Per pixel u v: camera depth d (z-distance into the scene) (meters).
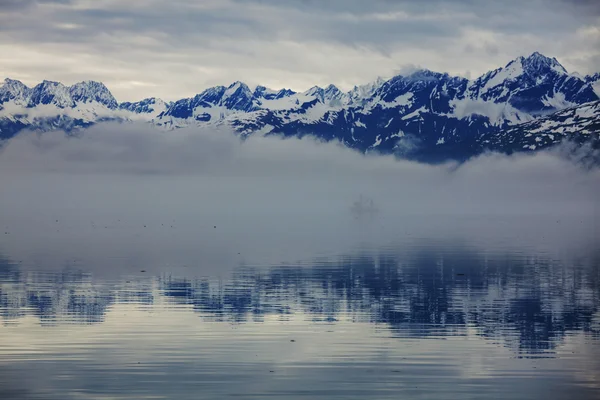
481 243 196.25
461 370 60.16
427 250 171.25
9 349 65.81
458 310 86.31
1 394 53.84
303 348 66.81
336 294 98.50
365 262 141.12
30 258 147.25
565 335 72.69
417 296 97.00
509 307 88.44
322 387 55.72
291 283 109.69
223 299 93.69
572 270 127.81
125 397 53.22
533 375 58.84
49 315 81.69
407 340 70.31
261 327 76.00
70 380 57.00
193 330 74.06
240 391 54.69
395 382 57.00
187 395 53.72
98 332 72.94
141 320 79.19
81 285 106.44
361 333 73.31
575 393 54.53
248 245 187.38
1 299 92.94
